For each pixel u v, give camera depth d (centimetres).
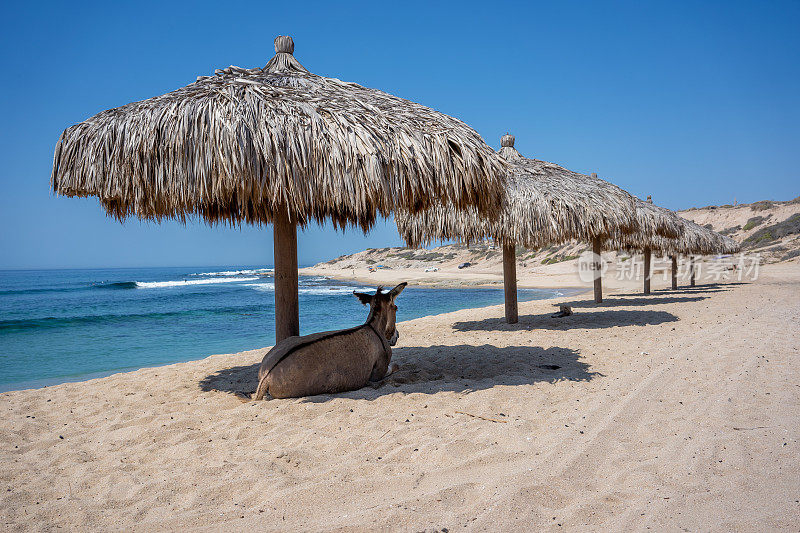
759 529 222
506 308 1052
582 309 1322
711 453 315
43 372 890
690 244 1994
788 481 272
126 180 442
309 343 487
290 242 553
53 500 284
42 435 424
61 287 5503
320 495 270
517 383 520
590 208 916
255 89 468
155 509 264
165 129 435
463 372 592
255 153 425
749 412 405
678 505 247
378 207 493
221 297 3491
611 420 391
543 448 334
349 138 448
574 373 569
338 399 459
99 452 366
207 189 429
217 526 242
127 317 2005
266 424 401
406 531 228
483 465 307
